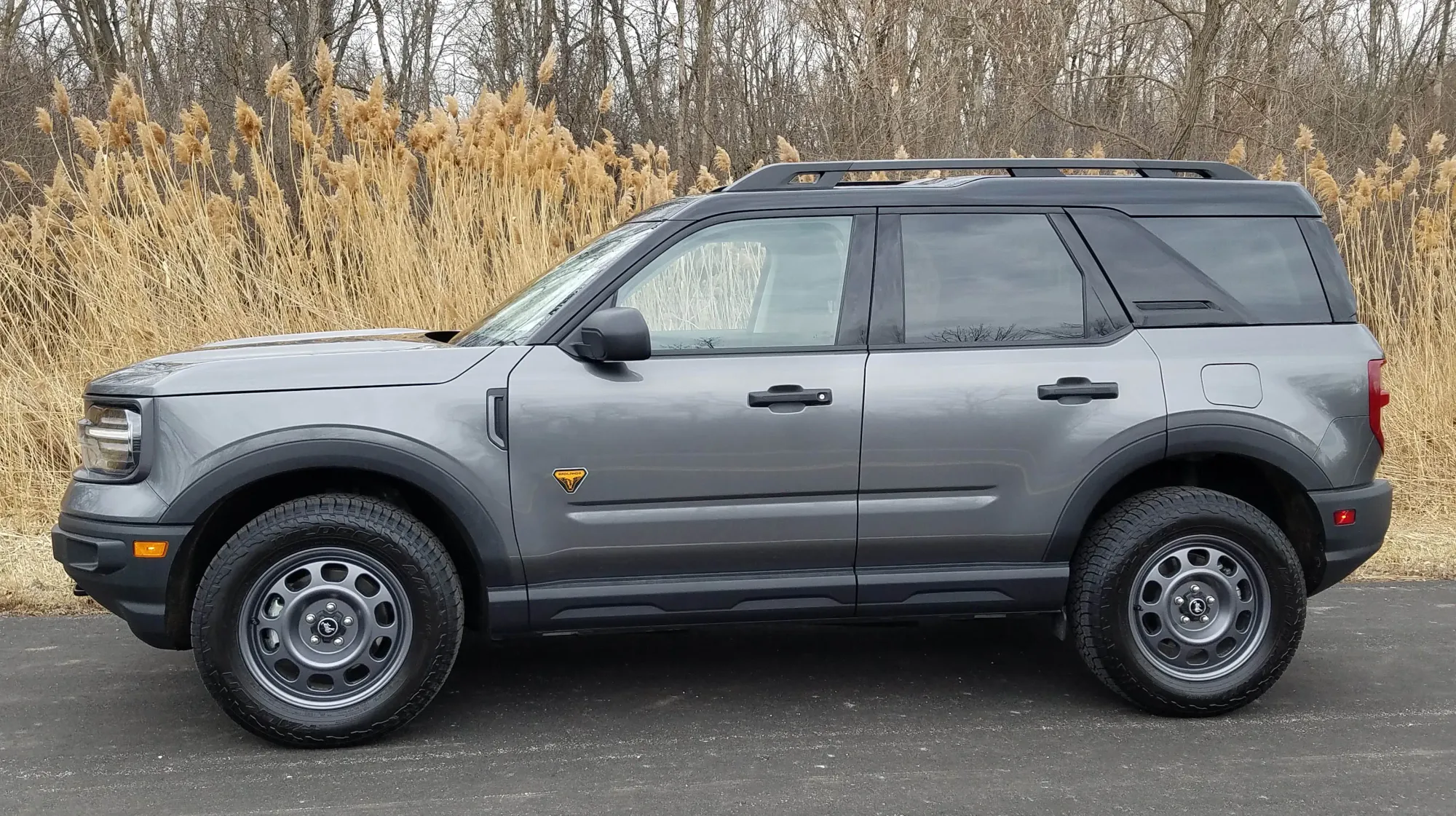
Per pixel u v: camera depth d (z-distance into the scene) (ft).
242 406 12.98
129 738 13.67
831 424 13.64
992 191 14.58
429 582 13.14
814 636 17.88
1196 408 14.06
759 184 14.56
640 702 14.92
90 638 17.66
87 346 28.45
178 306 29.04
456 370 13.35
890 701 14.96
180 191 29.99
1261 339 14.47
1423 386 29.43
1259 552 14.05
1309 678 15.84
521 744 13.48
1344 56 64.59
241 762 12.94
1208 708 14.12
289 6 72.49
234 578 12.78
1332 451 14.32
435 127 31.07
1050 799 11.87
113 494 13.08
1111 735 13.71
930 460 13.82
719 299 14.02
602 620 13.66
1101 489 14.02
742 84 75.41
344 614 13.15
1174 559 14.11
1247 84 50.57
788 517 13.67
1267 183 15.15
